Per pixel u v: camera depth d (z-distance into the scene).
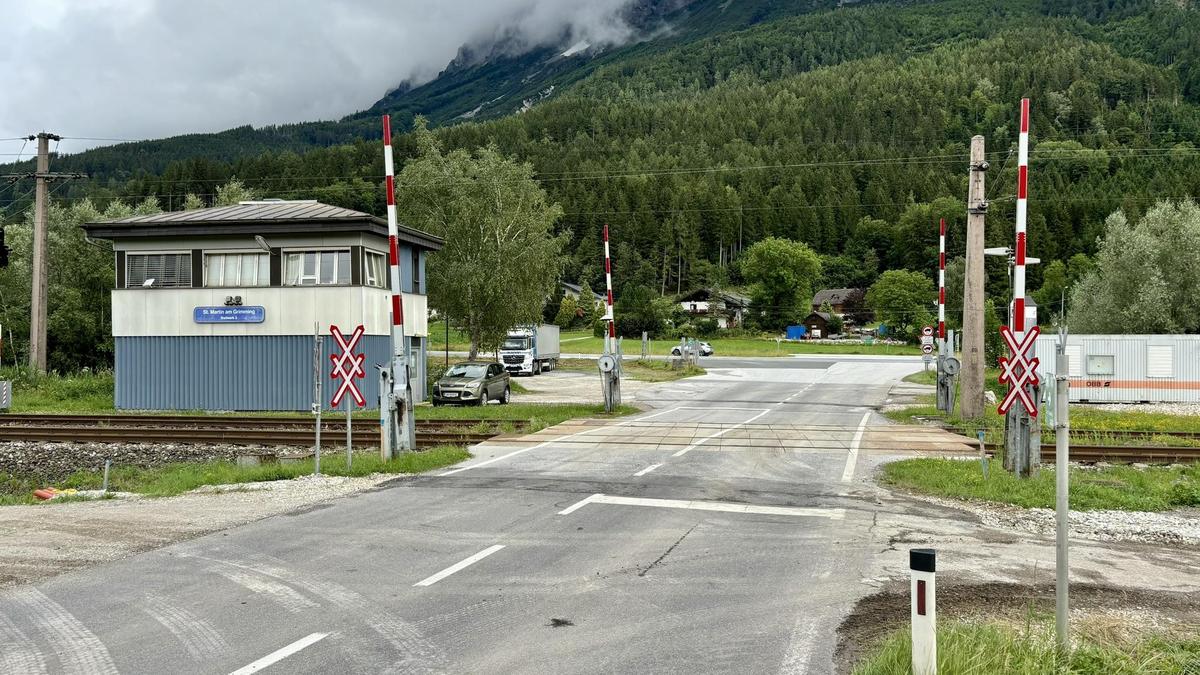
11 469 20.23
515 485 14.55
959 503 13.35
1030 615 6.96
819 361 81.19
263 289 32.97
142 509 12.83
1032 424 15.48
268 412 31.94
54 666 6.30
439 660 6.40
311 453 20.53
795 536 10.74
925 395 41.31
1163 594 8.55
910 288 120.19
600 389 45.62
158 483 16.14
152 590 8.32
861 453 19.02
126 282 33.84
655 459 17.78
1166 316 54.56
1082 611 7.81
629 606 7.78
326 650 6.61
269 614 7.54
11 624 7.32
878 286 122.00
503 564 9.30
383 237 34.22
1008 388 15.30
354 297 32.47
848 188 169.12
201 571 9.04
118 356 33.69
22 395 34.88
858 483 15.01
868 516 12.09
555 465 16.91
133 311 33.62
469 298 49.50
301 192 118.88
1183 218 57.28
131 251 33.78
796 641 6.82
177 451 22.02
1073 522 12.20
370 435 23.02
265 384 32.94
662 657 6.46
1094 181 137.50
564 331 125.88
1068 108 178.00
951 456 18.75
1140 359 37.69
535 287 51.28
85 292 53.06
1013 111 190.12
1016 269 16.16
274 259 32.97
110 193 115.12
